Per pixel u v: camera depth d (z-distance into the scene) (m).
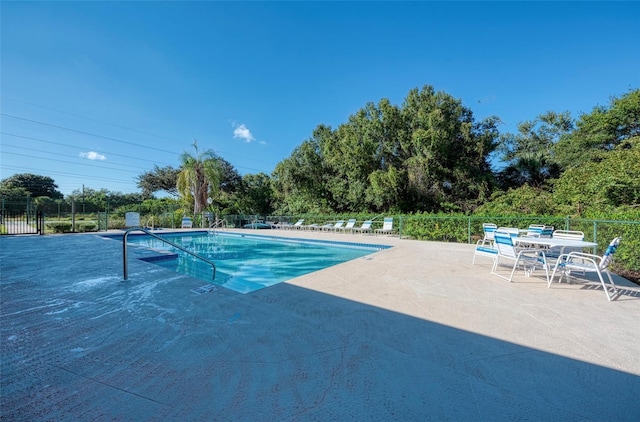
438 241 12.29
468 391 2.00
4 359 2.43
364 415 1.76
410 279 5.28
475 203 18.42
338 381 2.12
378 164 20.62
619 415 1.76
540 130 23.94
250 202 28.44
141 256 8.09
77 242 11.47
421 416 1.75
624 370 2.27
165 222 21.55
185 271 7.65
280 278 7.16
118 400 1.90
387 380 2.13
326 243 13.05
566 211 12.16
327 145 22.09
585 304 3.90
